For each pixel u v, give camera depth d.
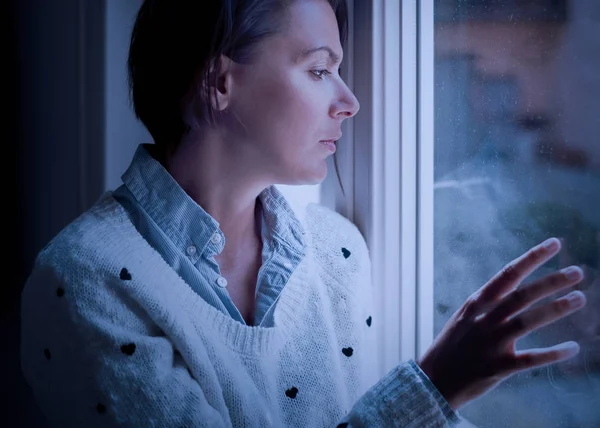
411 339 1.08
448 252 1.05
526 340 0.91
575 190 0.81
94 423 0.74
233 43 0.79
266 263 0.91
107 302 0.75
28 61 1.41
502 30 0.90
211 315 0.81
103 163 1.23
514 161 0.90
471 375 0.72
